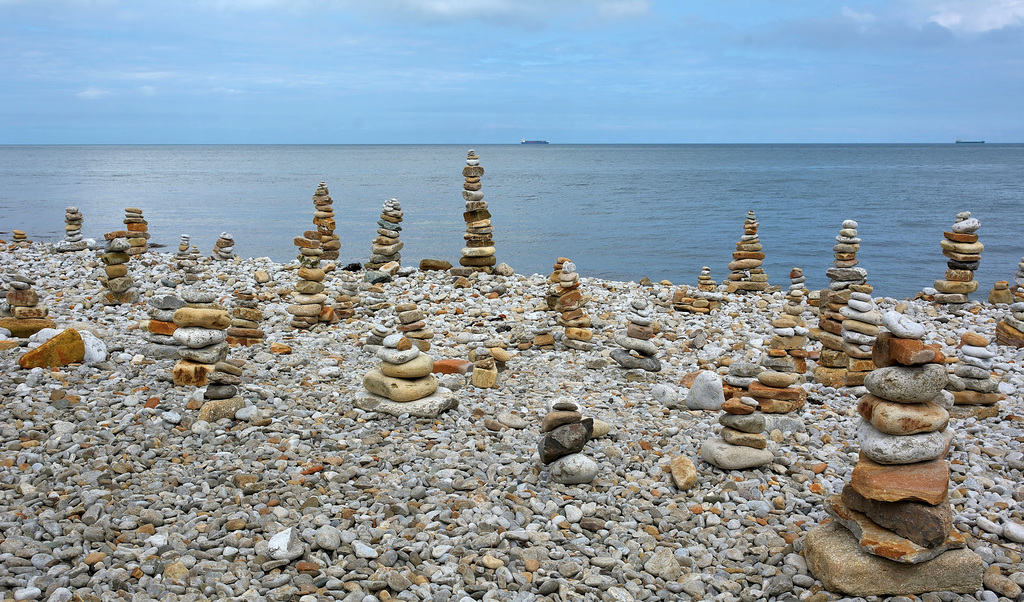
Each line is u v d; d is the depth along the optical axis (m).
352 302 7.12
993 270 13.13
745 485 3.88
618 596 3.10
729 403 4.05
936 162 69.81
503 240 16.92
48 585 3.01
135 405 4.45
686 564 3.33
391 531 3.42
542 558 3.32
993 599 3.12
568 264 6.10
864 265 13.60
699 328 6.66
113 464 3.79
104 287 7.36
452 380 5.11
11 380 4.64
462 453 4.14
